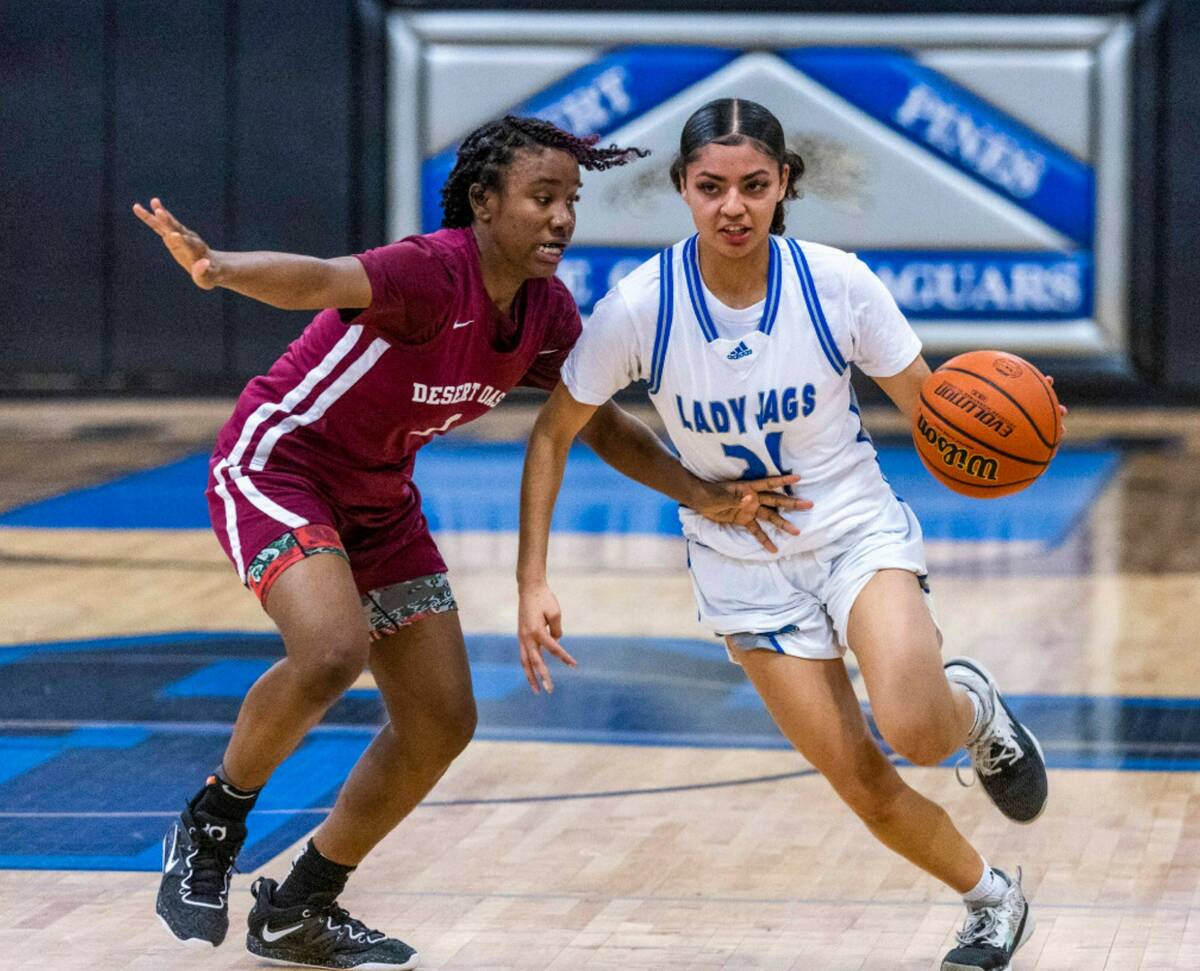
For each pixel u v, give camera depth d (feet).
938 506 65.87
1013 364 21.34
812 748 21.24
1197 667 40.47
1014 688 38.45
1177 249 88.33
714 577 22.04
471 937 23.12
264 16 89.15
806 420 21.17
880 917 23.86
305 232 90.02
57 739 33.73
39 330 90.94
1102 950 22.48
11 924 23.31
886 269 88.63
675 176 21.03
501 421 90.07
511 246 20.45
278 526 20.77
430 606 22.07
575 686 38.68
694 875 25.80
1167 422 87.35
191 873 21.26
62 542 57.16
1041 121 87.66
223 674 39.63
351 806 22.02
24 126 89.71
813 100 88.17
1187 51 87.56
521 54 89.20
